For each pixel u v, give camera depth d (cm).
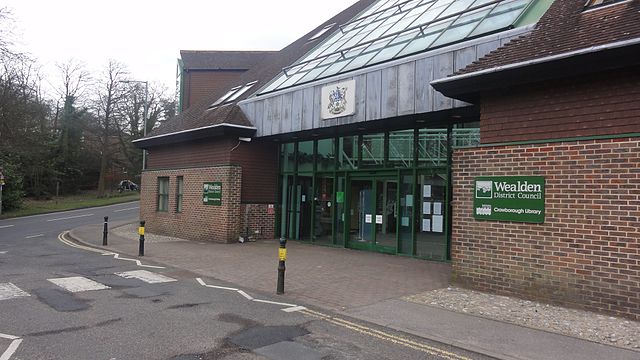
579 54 672
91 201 4506
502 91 808
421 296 787
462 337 576
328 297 781
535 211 749
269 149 1678
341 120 1280
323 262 1145
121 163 5759
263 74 1997
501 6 1126
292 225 1645
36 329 580
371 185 1379
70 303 713
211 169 1645
